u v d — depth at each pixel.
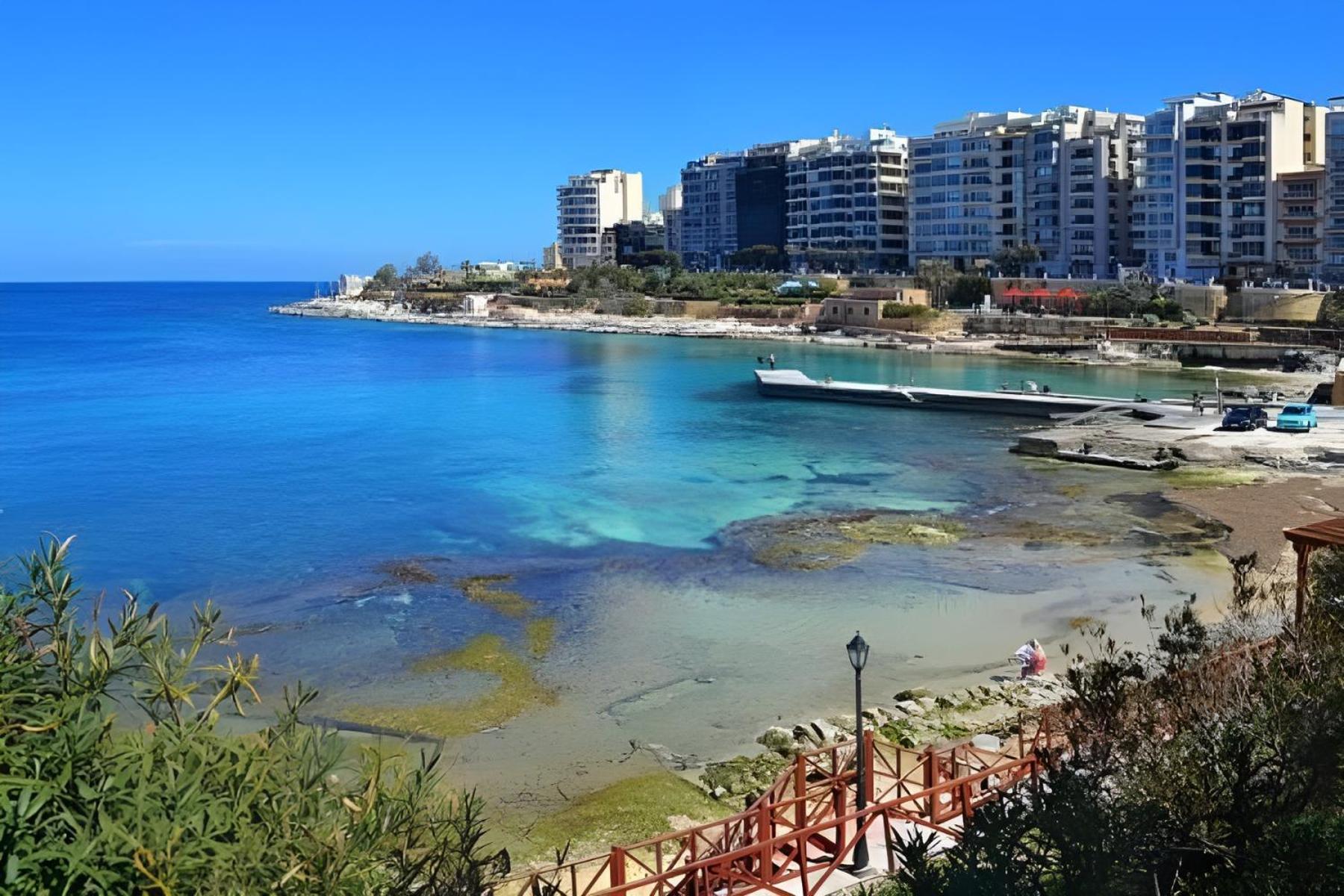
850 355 145.12
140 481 65.31
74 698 8.90
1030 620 38.53
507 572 45.03
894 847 17.17
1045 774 16.56
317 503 58.44
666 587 42.88
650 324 193.62
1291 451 65.56
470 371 133.75
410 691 32.44
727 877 18.30
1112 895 11.78
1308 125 156.38
